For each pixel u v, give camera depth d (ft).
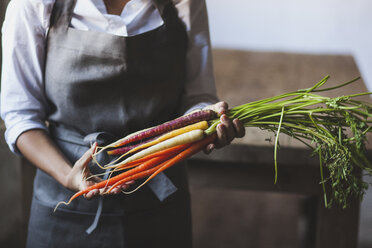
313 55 11.05
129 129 4.94
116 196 4.91
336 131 4.75
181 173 5.32
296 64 10.34
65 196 4.95
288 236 10.43
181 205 5.30
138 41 4.75
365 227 10.78
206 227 10.63
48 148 4.71
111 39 4.66
